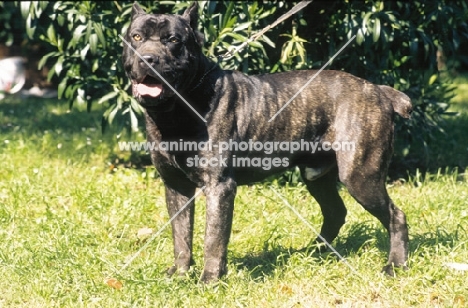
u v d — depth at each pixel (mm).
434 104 5266
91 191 4746
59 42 5094
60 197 4711
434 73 5191
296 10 3930
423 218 4398
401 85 5133
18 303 3553
